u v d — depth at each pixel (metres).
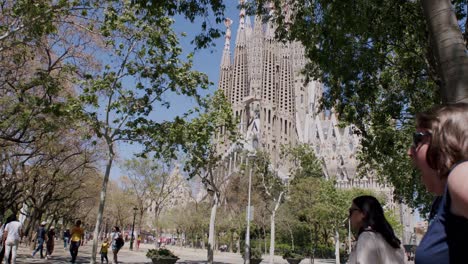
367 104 16.47
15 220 16.03
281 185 40.34
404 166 21.39
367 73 13.80
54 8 14.41
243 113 148.25
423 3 6.16
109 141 19.70
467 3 11.84
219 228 68.19
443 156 1.89
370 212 3.86
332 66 13.25
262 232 69.31
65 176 34.06
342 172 132.12
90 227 106.31
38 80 17.48
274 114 151.50
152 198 54.41
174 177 55.47
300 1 13.66
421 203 24.05
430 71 11.43
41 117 18.97
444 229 1.84
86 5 15.62
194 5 12.11
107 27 17.48
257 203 59.88
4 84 19.27
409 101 16.52
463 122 1.88
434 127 1.99
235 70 167.62
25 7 13.81
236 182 65.69
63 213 63.91
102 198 19.42
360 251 3.57
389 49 15.74
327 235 71.19
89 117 19.00
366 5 11.78
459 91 5.41
